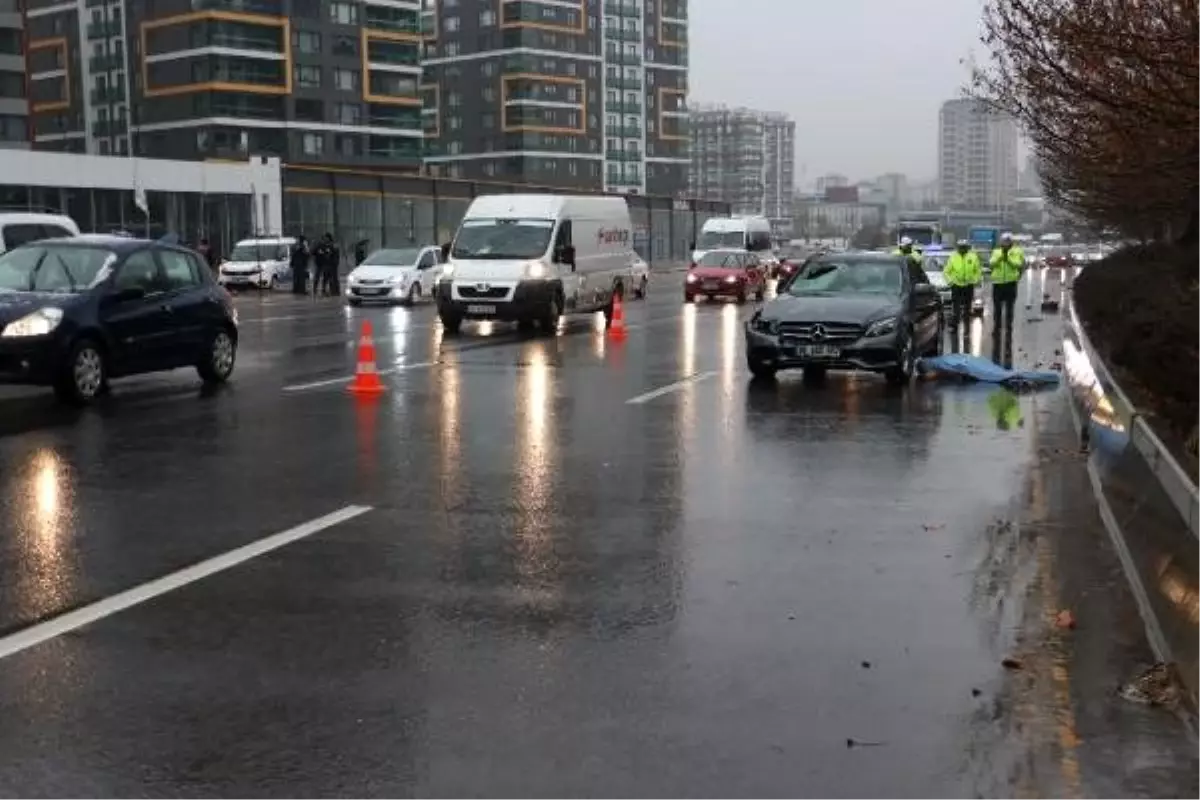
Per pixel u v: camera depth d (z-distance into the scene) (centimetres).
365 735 448
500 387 1495
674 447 1065
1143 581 640
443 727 455
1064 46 1104
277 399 1383
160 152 9219
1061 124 1667
